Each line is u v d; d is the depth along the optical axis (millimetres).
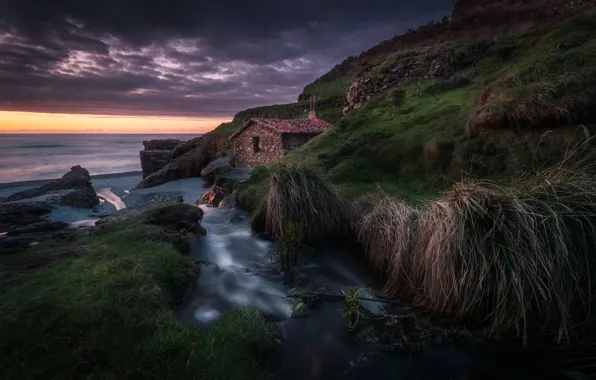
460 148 10250
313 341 5445
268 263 8297
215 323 5539
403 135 12766
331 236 8852
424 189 10195
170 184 35031
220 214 12469
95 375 3869
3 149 168500
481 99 12125
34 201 20578
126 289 5738
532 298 4816
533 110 9109
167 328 4844
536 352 4820
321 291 6871
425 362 4977
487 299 5227
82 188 26828
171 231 9523
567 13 22828
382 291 6961
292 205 8727
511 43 17938
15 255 7816
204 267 7984
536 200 5199
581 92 8812
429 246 5918
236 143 28609
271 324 5777
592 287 4734
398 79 20812
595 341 4559
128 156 129750
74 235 9508
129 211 22469
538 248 4734
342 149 13188
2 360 3998
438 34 35781
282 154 23031
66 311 4906
